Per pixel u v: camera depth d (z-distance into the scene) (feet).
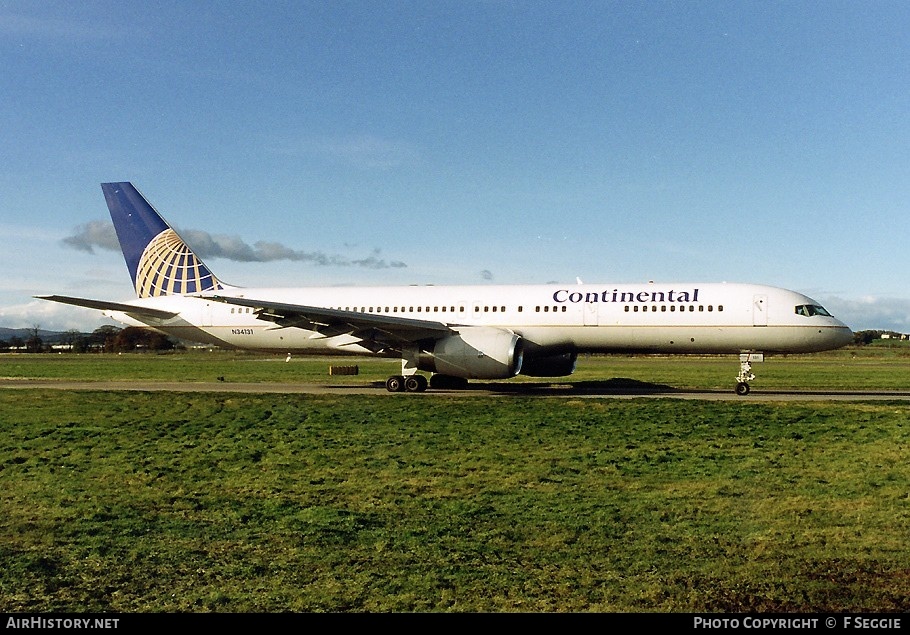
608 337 105.60
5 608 27.45
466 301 111.55
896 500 43.68
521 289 111.04
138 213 129.29
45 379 145.48
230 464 56.24
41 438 67.26
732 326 100.68
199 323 122.93
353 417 77.36
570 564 32.42
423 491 47.11
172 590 29.35
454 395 100.78
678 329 102.63
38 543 36.01
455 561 32.86
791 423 71.82
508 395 100.94
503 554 33.91
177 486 49.26
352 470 53.67
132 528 38.73
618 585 29.71
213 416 79.51
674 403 85.71
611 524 38.96
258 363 236.84
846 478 49.65
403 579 30.50
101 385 125.70
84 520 40.42
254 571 31.60
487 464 55.06
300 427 71.82
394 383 107.86
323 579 30.55
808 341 99.14
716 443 62.59
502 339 100.01
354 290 119.75
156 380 142.20
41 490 48.16
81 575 31.22
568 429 69.41
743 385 103.19
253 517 40.98
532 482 49.26
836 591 28.96
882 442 62.34
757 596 28.45
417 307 113.29
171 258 128.06
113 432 69.92
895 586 29.55
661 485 48.16
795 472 51.65
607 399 90.89
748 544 35.35
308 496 46.06
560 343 107.55
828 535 36.76
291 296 121.19
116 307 118.42
